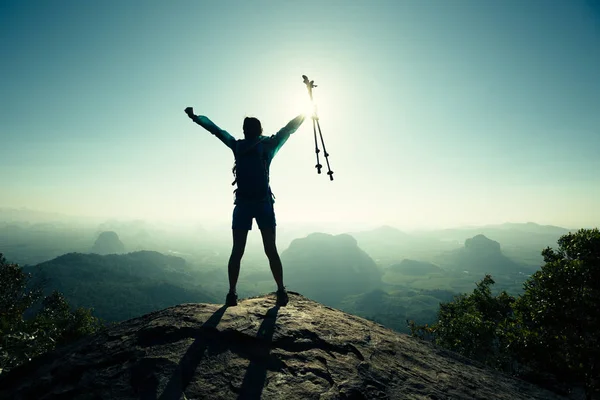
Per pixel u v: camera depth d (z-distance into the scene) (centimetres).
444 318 2917
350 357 320
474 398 309
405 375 317
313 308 446
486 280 2767
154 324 332
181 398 227
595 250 1517
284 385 255
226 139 421
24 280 2512
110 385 243
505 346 1830
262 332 333
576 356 1329
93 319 2958
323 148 486
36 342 525
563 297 1465
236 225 408
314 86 485
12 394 242
